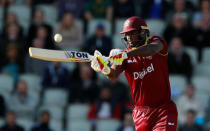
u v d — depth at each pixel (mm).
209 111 38438
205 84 40406
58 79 39438
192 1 46875
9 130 36250
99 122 37500
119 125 37281
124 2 44344
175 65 40406
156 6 44688
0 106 38000
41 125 36469
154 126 19828
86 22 44000
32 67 40469
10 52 40500
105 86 38406
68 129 37719
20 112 38375
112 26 43812
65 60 18406
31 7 45875
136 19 19266
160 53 19328
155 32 43594
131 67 19641
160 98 19797
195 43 42688
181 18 42656
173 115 19703
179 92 39031
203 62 42469
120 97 37969
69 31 41281
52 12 45656
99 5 44781
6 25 42219
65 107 38719
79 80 39281
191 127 36188
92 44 40781
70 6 44562
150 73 19453
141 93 19844
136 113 20281
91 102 38781
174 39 40375
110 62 18703
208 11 44219
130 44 19391
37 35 40562
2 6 45688
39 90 39625
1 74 40094
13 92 39094
